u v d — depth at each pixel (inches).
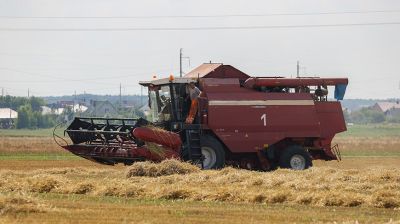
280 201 1822.1
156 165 2406.5
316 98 2950.3
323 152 2960.1
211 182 2174.0
